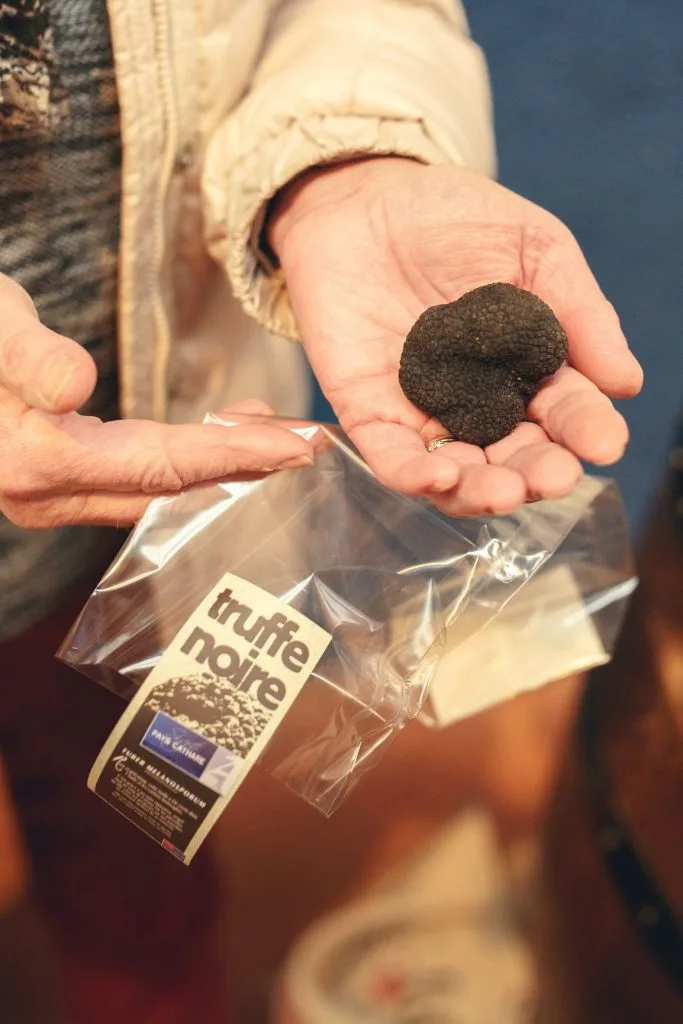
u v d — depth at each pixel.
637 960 0.66
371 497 0.53
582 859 0.69
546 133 1.31
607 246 1.20
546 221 0.54
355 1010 0.73
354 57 0.58
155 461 0.50
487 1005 0.73
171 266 0.61
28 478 0.50
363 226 0.56
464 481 0.47
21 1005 0.73
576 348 0.52
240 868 0.79
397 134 0.57
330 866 0.79
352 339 0.55
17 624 0.62
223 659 0.49
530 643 0.57
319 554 0.52
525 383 0.52
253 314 0.60
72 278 0.57
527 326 0.50
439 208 0.55
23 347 0.45
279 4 0.63
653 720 0.63
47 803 0.65
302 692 0.50
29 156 0.54
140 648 0.51
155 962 0.70
